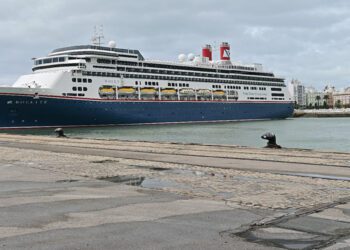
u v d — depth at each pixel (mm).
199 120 111625
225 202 10578
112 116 91438
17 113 78562
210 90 114250
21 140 39688
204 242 7172
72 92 84312
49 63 88438
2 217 8977
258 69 130750
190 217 8953
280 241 7223
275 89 134875
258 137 65375
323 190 12211
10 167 18469
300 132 80000
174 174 15852
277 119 137875
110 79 90875
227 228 8062
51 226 8211
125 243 7113
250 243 7109
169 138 63219
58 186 13273
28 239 7328
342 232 7770
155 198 11164
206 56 125438
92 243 7105
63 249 6777
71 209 9789
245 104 124438
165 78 103062
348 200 10750
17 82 87812
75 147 29906
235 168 17453
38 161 20766
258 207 9945
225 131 81688
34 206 10141
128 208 9883
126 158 21859
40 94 80312
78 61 85125
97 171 16844
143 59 101312
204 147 28906
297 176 15055
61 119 84188
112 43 95188
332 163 18781
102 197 11328
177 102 105500
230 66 121125
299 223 8430
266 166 18016
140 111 97188
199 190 12367
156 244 7059
